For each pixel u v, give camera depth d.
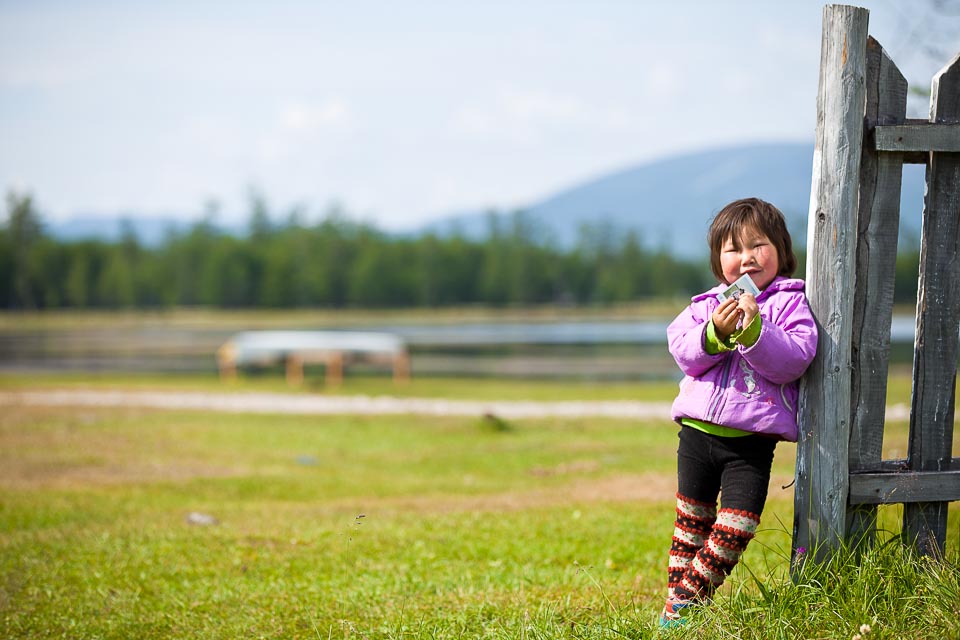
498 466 14.41
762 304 4.51
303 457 15.80
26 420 20.47
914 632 4.02
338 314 151.38
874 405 4.54
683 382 4.68
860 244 4.47
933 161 4.49
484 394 29.19
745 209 4.64
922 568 4.45
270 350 40.16
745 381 4.40
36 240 166.12
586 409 23.69
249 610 5.86
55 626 5.69
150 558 7.56
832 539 4.48
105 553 7.78
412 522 9.11
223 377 38.69
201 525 9.35
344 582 6.50
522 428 19.33
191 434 18.48
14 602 6.21
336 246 166.88
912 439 4.62
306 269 160.25
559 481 12.52
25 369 44.06
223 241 166.25
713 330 4.28
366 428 19.69
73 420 20.55
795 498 4.57
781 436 4.38
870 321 4.50
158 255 169.88
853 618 4.13
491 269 172.75
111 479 13.41
